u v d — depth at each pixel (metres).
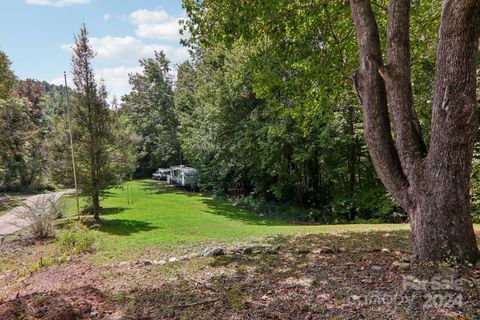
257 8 5.96
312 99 7.25
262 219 15.19
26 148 26.03
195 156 22.22
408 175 3.67
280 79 7.54
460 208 3.34
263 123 15.93
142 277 4.03
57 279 4.49
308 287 3.22
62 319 2.80
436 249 3.42
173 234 9.67
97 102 11.88
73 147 11.55
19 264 6.18
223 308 2.88
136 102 32.53
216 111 18.52
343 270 3.65
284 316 2.64
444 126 3.33
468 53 3.18
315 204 17.08
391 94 3.75
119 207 16.86
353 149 14.48
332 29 6.78
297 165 16.62
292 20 6.39
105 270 4.68
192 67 27.52
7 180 24.31
